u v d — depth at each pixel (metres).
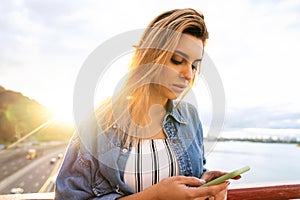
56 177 0.77
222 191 0.77
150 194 0.70
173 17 0.72
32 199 1.03
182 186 0.69
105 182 0.78
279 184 1.19
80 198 0.75
